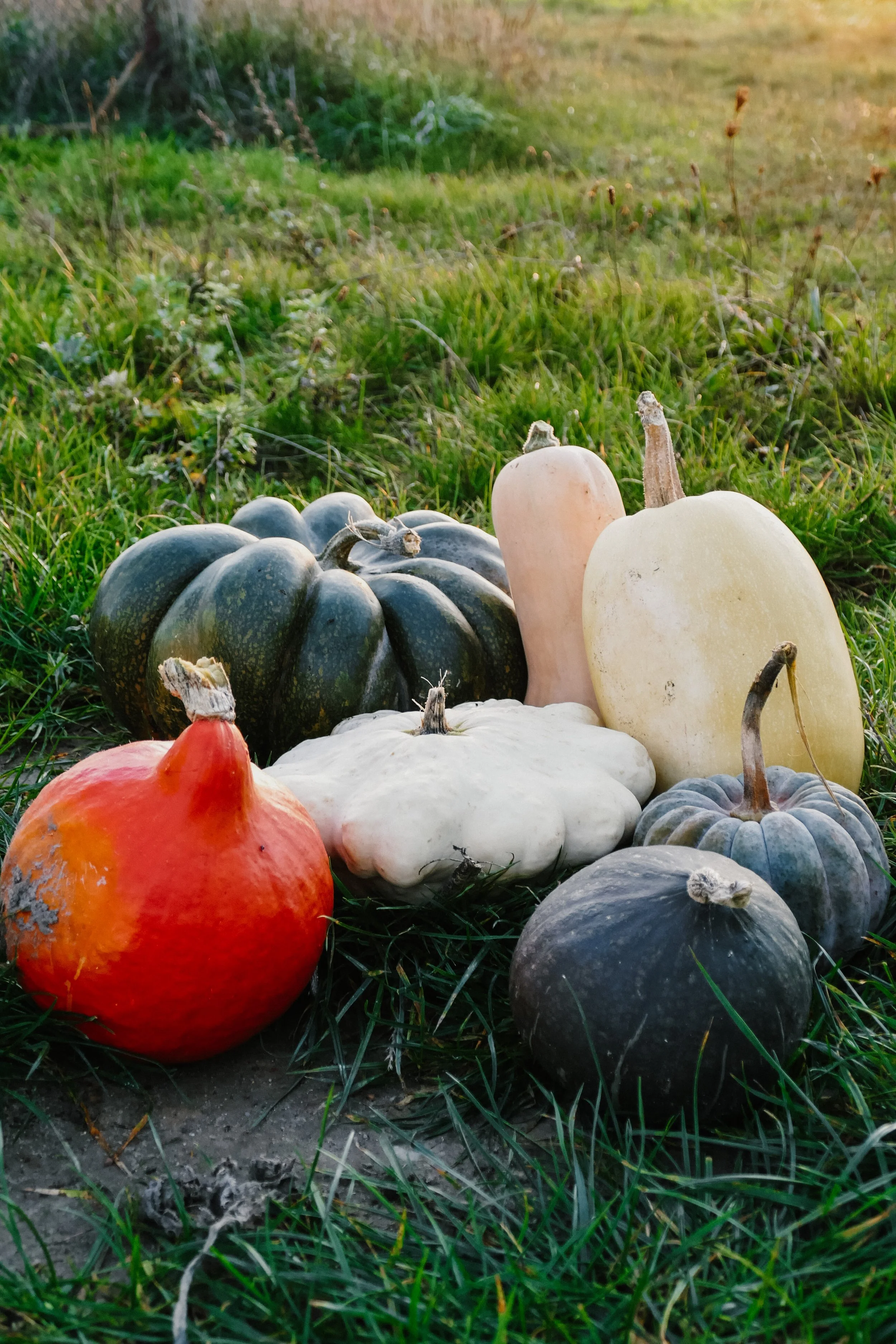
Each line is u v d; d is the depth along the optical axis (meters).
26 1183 1.71
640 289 5.52
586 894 1.83
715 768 2.31
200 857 1.80
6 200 7.57
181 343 5.14
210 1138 1.81
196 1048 1.90
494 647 2.73
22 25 10.64
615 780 2.29
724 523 2.36
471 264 5.87
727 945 1.71
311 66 10.52
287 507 2.97
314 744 2.45
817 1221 1.61
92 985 1.81
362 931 2.11
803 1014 1.77
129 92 10.47
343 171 9.28
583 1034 1.73
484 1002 2.08
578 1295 1.44
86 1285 1.51
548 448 2.76
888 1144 1.65
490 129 9.85
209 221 7.16
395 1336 1.39
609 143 9.89
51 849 1.86
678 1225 1.59
